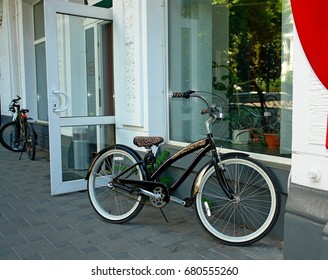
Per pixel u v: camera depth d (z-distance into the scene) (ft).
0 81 32.60
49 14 13.89
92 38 15.46
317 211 7.79
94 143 15.72
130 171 11.84
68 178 14.97
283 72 11.77
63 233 10.98
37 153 24.59
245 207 10.99
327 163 7.68
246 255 9.39
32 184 16.56
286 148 11.27
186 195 12.80
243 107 13.38
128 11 14.82
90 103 15.58
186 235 10.71
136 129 15.07
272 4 12.81
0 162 21.75
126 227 11.37
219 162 10.22
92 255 9.53
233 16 14.15
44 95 26.30
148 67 14.21
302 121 8.03
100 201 13.41
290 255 8.34
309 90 7.84
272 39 12.74
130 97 15.12
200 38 14.85
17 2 27.78
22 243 10.30
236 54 14.01
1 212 12.87
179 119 14.64
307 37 7.71
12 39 28.84
